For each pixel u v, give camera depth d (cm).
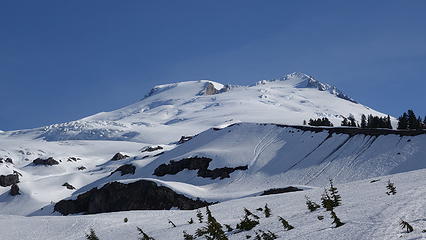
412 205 2241
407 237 1636
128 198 11575
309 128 13738
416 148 10569
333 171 10800
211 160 13525
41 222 5931
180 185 11394
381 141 11469
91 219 5691
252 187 11275
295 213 3002
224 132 16075
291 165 11956
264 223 2802
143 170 15925
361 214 2286
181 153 15888
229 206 4884
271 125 15162
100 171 18988
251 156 13150
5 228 5794
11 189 16488
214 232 2341
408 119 13225
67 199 12950
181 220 4531
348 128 12600
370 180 4738
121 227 4738
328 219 2381
